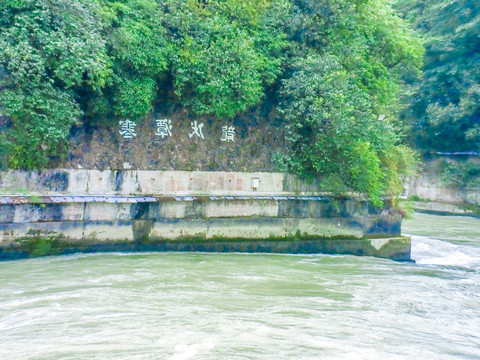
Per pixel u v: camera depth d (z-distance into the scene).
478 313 8.12
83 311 6.62
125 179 11.24
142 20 11.36
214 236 11.90
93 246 10.62
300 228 12.82
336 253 13.19
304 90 12.24
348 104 11.91
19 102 9.34
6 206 9.59
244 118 12.94
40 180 10.23
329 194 13.30
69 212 10.30
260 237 12.38
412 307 8.16
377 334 6.51
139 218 11.11
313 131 12.76
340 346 5.86
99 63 9.83
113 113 11.25
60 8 9.64
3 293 7.30
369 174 12.96
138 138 11.60
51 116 9.88
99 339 5.60
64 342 5.46
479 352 6.15
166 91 12.07
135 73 11.29
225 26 11.77
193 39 11.59
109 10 10.78
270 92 13.35
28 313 6.43
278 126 13.30
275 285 8.85
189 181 11.94
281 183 12.95
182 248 11.56
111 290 7.76
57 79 10.15
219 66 11.45
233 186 12.43
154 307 6.97
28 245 9.86
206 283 8.62
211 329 6.15
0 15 9.38
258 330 6.24
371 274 10.73
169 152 11.91
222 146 12.58
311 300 8.02
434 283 10.30
